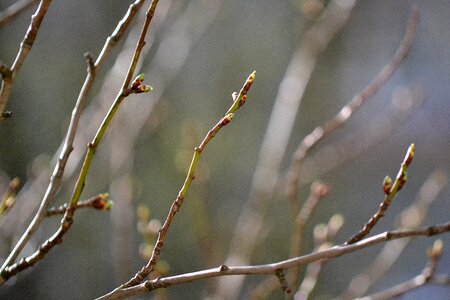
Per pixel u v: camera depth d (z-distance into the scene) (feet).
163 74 15.52
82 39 23.08
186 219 22.62
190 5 16.62
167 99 23.41
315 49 14.34
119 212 12.85
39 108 22.12
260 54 24.50
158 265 8.88
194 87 23.99
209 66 24.22
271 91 24.47
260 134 24.17
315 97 24.39
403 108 15.67
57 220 17.46
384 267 14.15
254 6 24.40
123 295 5.71
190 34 16.28
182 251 22.53
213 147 23.75
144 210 9.07
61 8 22.94
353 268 23.36
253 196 14.48
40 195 12.94
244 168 23.90
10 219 12.81
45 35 22.61
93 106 14.30
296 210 9.91
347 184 24.44
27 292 21.31
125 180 13.11
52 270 21.70
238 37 24.53
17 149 21.59
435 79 25.75
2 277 5.83
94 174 16.37
